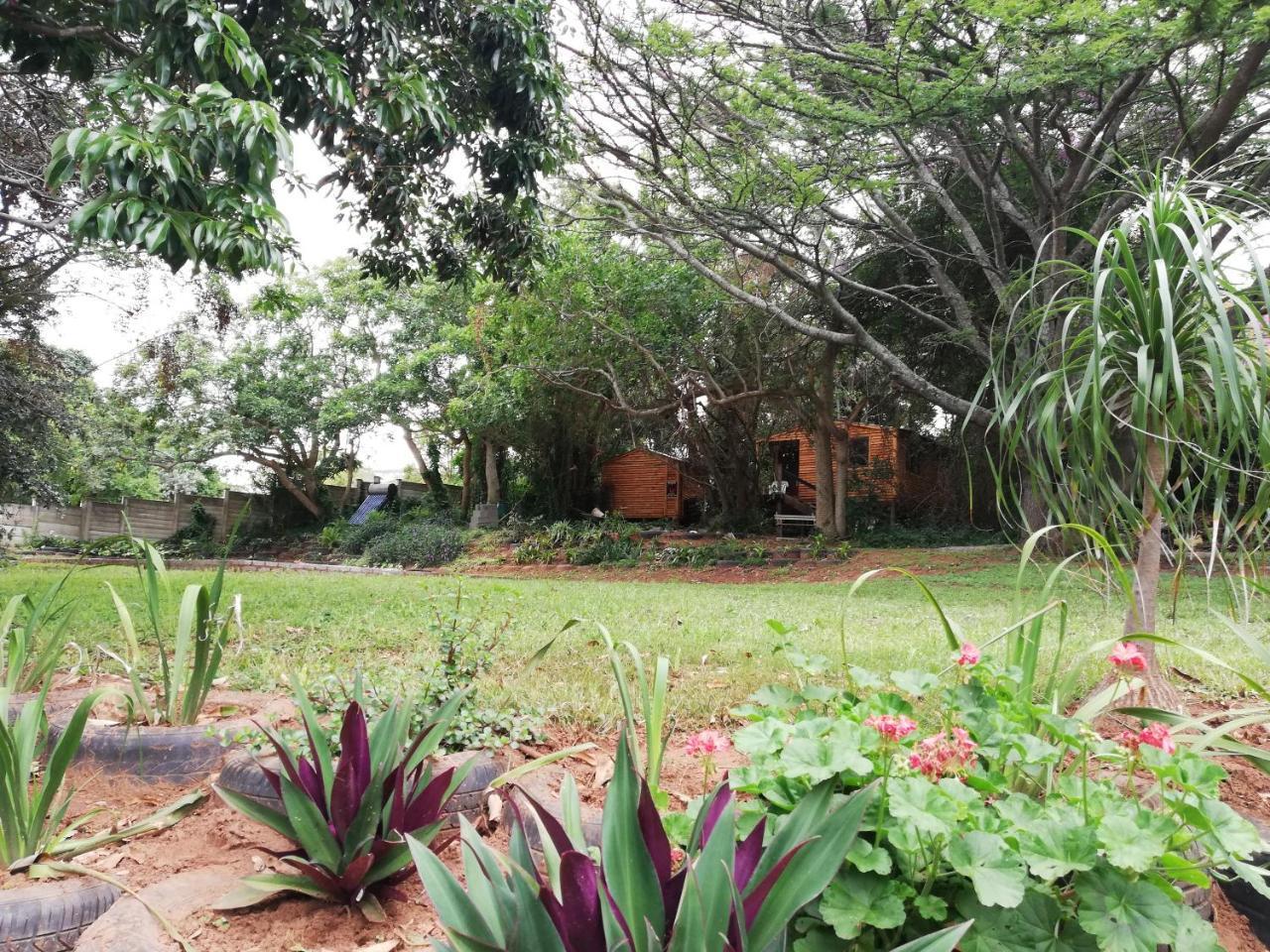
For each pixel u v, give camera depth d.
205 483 25.73
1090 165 10.84
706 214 10.64
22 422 9.96
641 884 1.35
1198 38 7.90
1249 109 10.50
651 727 2.10
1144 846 1.43
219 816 2.56
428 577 12.96
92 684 3.89
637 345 15.27
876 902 1.48
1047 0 7.53
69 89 7.96
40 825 2.26
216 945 1.82
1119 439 3.28
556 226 11.97
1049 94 9.64
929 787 1.57
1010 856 1.46
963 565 12.93
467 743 2.96
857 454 19.62
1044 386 3.08
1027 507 11.11
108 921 1.87
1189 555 2.84
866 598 9.55
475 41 6.18
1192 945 1.40
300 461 26.25
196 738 2.93
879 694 2.02
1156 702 2.91
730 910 1.32
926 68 9.12
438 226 7.71
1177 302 2.62
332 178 6.76
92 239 3.91
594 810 2.39
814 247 11.36
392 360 24.58
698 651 5.06
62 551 20.14
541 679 4.08
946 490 17.70
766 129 10.15
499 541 20.22
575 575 15.56
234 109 3.89
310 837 1.97
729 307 15.76
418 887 2.14
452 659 3.60
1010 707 1.99
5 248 9.25
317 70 4.88
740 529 19.88
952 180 14.02
